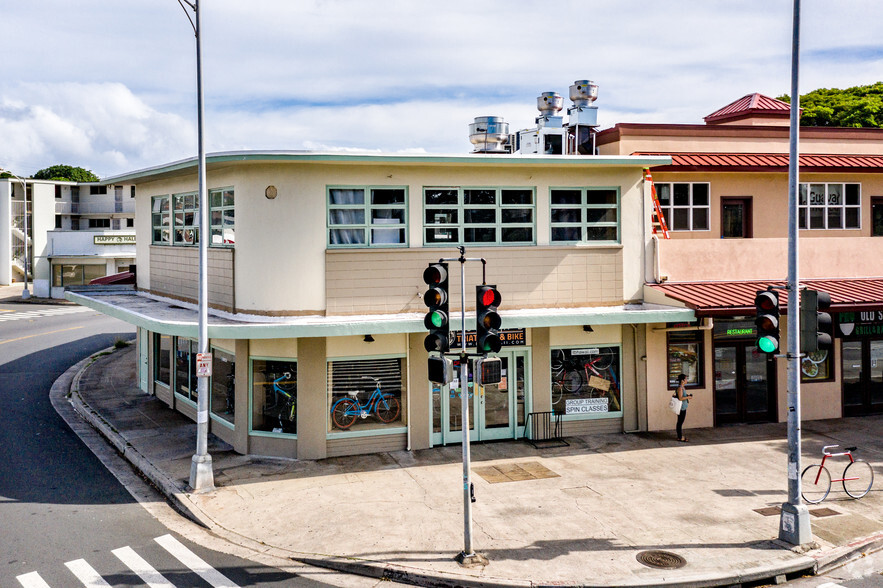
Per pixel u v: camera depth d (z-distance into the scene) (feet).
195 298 63.72
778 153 69.56
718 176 66.54
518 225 58.03
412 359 55.72
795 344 38.65
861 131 72.13
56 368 94.48
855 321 67.00
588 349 60.49
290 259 53.47
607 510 43.27
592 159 56.75
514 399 59.31
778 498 45.29
